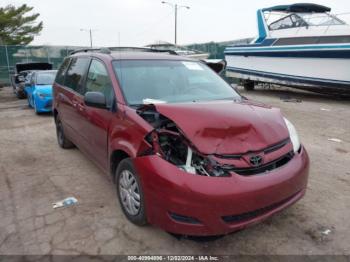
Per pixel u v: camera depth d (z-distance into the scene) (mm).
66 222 3232
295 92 15648
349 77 11070
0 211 3461
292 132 3297
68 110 4875
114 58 3807
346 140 6398
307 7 13422
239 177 2521
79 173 4582
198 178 2479
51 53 23297
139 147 2824
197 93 3740
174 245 2865
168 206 2553
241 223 2562
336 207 3553
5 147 6043
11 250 2791
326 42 11359
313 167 4832
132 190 3045
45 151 5723
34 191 3977
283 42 13016
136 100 3348
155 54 4266
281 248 2838
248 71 15086
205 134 2629
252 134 2740
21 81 14469
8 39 30922
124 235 3006
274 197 2637
